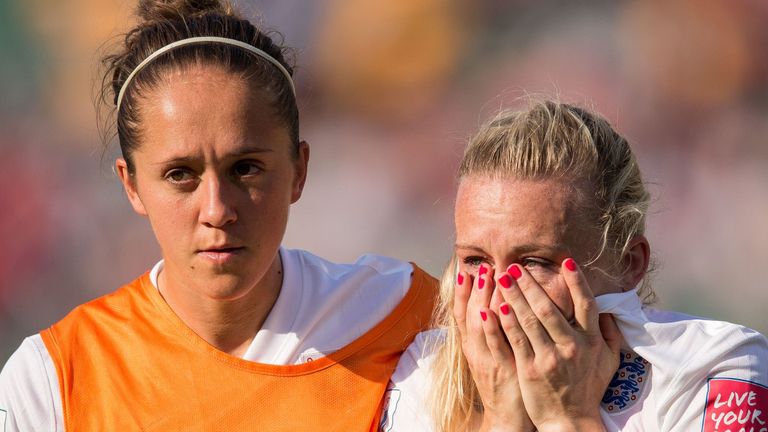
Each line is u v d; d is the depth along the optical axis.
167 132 7.51
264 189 7.65
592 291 7.57
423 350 8.54
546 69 35.47
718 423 7.21
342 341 8.58
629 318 7.52
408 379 8.45
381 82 35.94
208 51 7.77
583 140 7.59
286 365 8.38
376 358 8.62
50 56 35.41
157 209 7.67
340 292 8.77
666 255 30.78
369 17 36.84
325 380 8.41
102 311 8.68
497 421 7.77
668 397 7.32
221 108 7.51
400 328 8.86
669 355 7.40
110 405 8.16
